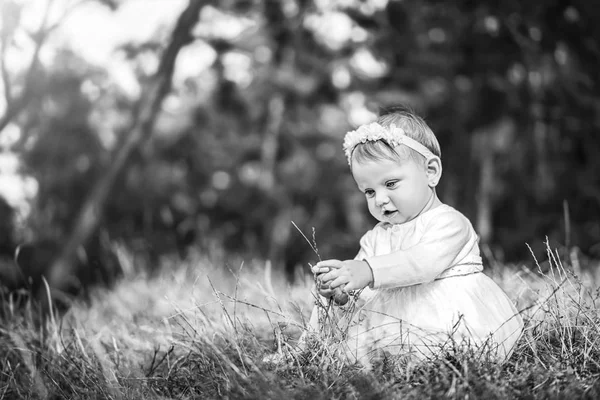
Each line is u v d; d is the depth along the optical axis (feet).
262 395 7.11
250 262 23.30
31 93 20.07
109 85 30.94
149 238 32.89
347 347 8.24
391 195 8.71
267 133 34.47
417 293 8.63
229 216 36.09
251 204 35.91
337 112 34.37
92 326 12.00
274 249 33.91
